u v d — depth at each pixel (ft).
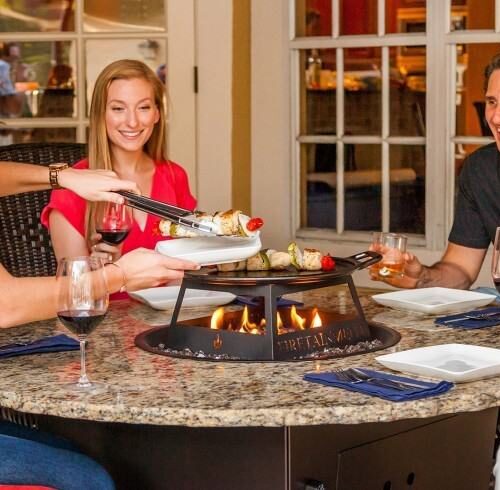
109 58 17.15
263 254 9.55
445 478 9.46
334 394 7.72
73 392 7.88
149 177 13.41
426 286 12.00
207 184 17.34
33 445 8.43
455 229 12.99
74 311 7.96
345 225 17.22
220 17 16.97
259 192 17.63
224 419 7.35
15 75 17.25
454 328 9.92
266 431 8.04
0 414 10.67
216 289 9.05
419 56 16.34
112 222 11.07
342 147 17.11
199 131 17.28
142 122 12.93
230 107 17.12
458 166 16.21
